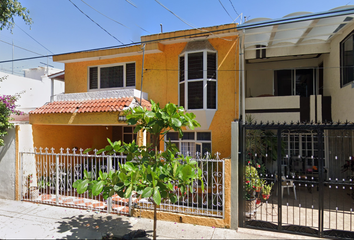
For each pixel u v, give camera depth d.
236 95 8.21
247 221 5.32
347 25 7.37
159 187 3.91
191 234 5.05
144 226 5.52
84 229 5.41
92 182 4.22
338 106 8.31
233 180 5.29
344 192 7.97
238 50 8.21
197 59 8.53
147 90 9.45
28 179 7.52
